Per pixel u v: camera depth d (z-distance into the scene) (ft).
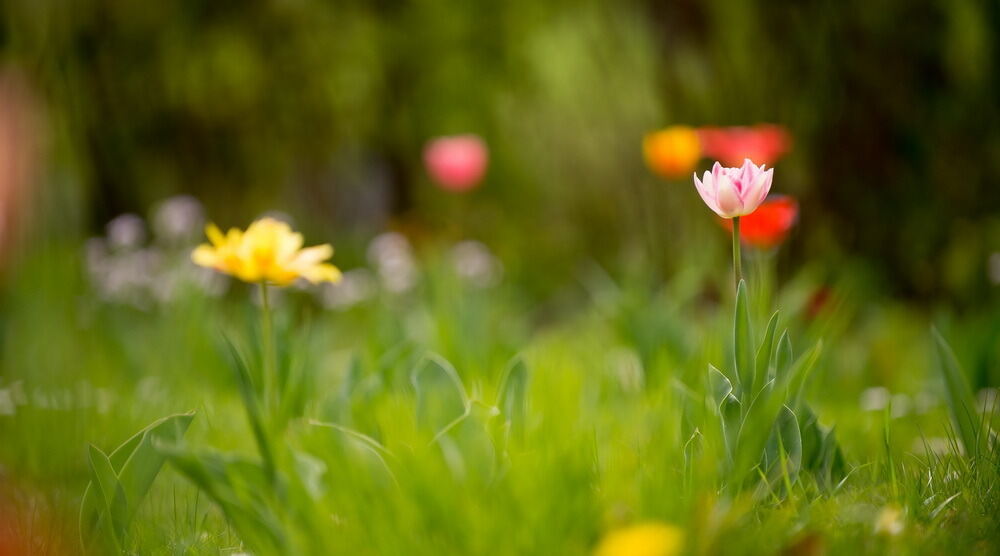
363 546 5.81
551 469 6.27
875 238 19.56
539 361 12.31
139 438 6.15
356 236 29.43
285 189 27.53
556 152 25.22
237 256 7.91
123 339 14.69
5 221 20.07
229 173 25.93
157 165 25.04
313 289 22.58
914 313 19.62
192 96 24.30
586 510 5.93
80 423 9.56
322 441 6.93
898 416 10.86
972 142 19.56
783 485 6.70
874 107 19.38
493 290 19.88
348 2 25.41
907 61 19.42
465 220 28.71
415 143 27.66
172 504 8.09
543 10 24.98
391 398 9.16
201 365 14.07
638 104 22.20
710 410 6.83
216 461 5.76
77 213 22.50
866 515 6.23
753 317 9.50
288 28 24.71
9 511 7.10
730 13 19.29
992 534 5.96
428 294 15.80
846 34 19.31
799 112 19.29
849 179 19.43
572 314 23.68
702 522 5.64
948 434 7.83
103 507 6.03
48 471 8.74
